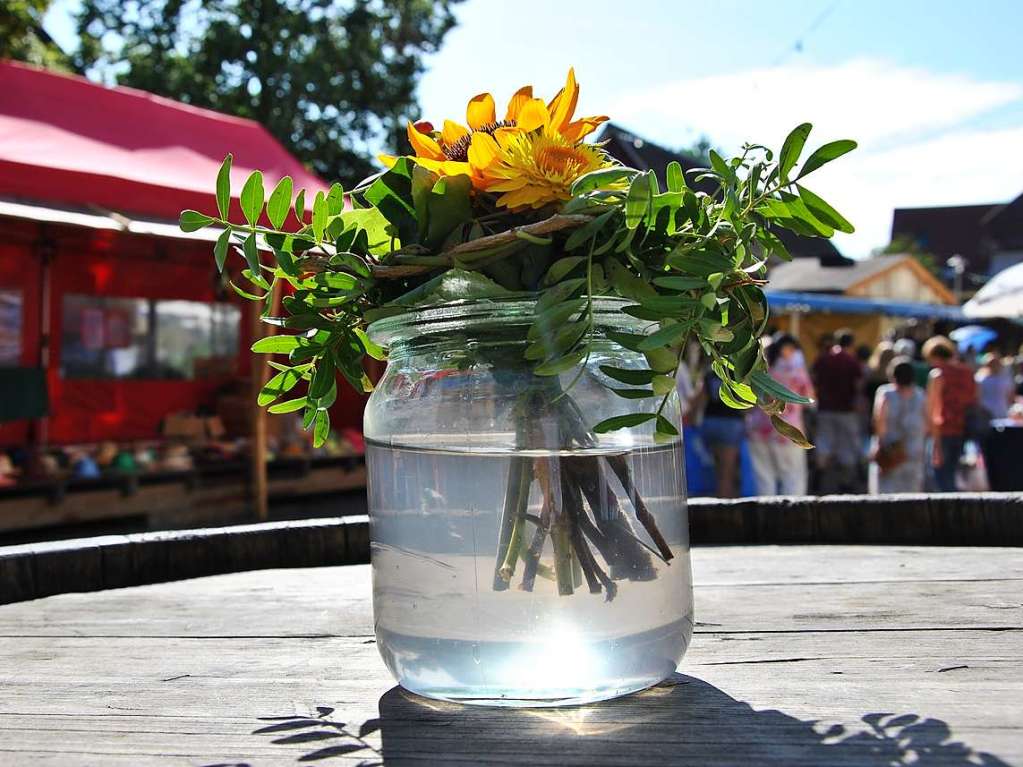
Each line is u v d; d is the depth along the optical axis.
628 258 0.76
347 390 7.82
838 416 7.06
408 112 15.71
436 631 0.77
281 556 1.57
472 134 0.75
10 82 5.16
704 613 1.13
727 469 5.98
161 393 7.04
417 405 0.81
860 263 18.06
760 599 1.20
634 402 0.81
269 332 6.05
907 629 1.02
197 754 0.71
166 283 7.03
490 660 0.76
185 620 1.18
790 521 1.67
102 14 15.38
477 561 0.77
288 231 0.84
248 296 0.84
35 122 5.00
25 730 0.77
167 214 5.11
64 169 4.66
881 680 0.84
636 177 0.71
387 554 0.83
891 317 16.78
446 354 0.80
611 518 0.78
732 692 0.82
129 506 5.91
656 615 0.79
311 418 1.00
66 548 1.37
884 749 0.67
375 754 0.70
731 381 0.81
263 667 0.96
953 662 0.89
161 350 7.04
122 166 5.03
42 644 1.07
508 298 0.75
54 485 5.54
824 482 7.09
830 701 0.78
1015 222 40.06
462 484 0.78
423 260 0.76
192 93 15.04
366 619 1.18
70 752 0.72
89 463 5.84
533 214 0.77
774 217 0.80
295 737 0.74
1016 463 5.95
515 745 0.70
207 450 6.55
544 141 0.76
